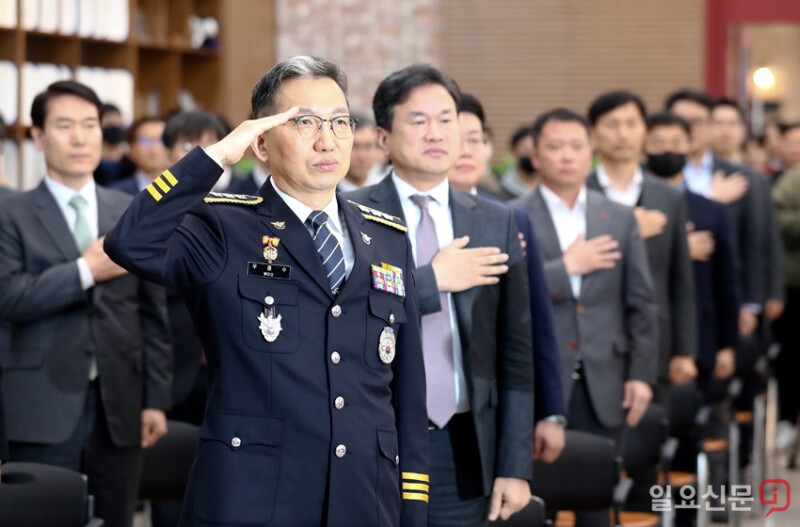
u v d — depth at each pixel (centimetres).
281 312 293
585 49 1323
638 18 1316
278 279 295
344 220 311
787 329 954
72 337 448
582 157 527
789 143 976
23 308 436
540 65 1323
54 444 444
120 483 462
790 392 955
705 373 693
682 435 642
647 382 525
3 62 710
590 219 529
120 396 459
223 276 292
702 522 627
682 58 1312
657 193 608
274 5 1227
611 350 517
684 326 607
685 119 703
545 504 490
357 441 293
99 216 465
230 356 291
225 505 284
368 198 394
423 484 312
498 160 1328
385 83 394
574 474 488
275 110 300
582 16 1319
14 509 396
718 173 764
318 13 1288
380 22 1297
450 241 394
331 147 296
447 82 394
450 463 382
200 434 293
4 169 704
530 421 390
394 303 309
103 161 755
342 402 293
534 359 416
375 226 318
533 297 416
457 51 1323
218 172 287
